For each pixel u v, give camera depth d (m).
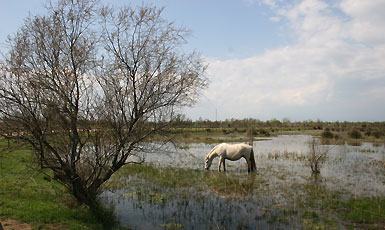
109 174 7.77
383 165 15.43
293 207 8.27
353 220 7.21
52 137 6.82
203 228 6.86
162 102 7.75
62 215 7.02
